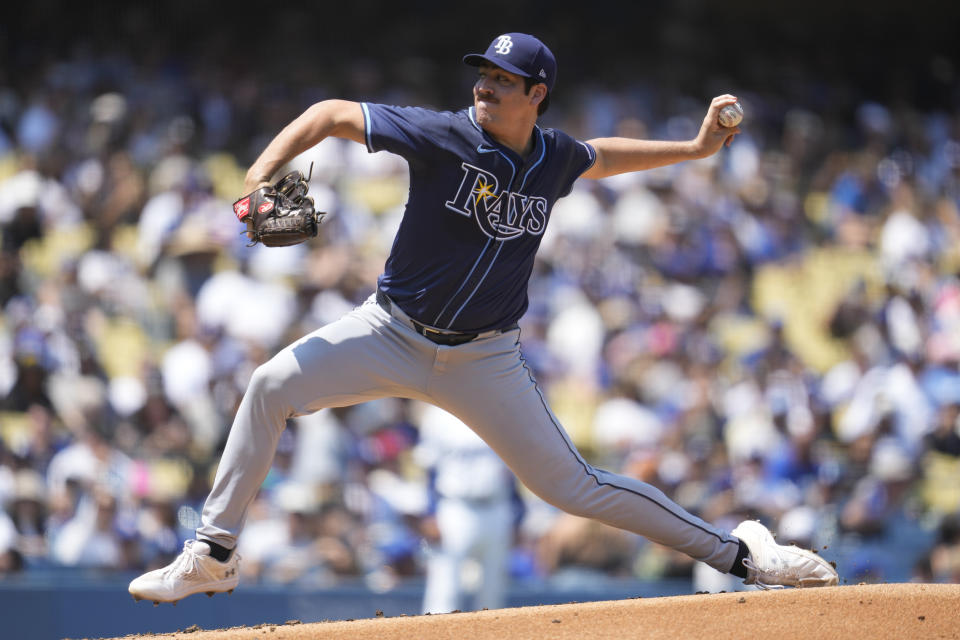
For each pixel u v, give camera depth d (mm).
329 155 40531
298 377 12922
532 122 12711
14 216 35969
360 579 27906
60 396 29516
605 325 36875
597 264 39281
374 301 13273
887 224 46188
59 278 33656
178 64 47281
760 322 40000
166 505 27766
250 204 12016
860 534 31531
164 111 42781
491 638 12000
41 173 37562
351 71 49656
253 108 44781
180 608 26203
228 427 29953
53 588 25297
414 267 12828
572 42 56156
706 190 43969
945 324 41438
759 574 14297
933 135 53625
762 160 48469
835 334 41062
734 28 58938
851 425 35438
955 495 33375
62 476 27375
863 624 12094
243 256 35562
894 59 60156
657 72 55469
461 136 12406
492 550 27000
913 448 34594
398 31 54219
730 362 37000
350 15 53625
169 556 27328
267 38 51500
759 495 31422
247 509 13375
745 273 41938
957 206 49938
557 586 27859
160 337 33719
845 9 60062
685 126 50031
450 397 13289
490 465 26922
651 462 30859
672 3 58438
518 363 13461
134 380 30875
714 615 12398
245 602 26500
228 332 32844
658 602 12875
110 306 33875
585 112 49031
